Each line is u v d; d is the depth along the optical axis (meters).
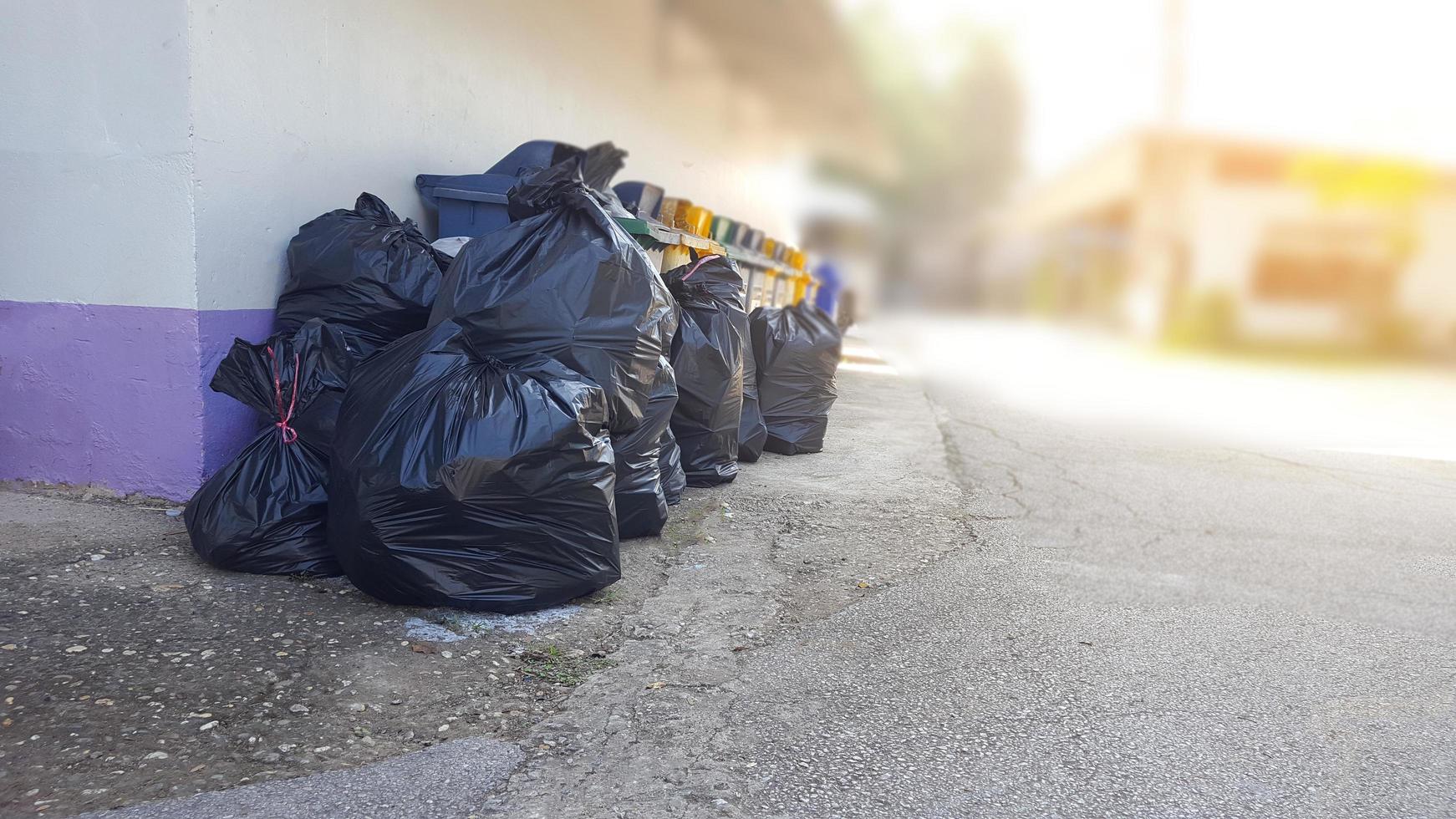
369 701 2.57
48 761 2.17
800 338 6.23
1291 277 20.64
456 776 2.26
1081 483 5.99
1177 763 2.54
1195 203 20.67
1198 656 3.30
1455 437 8.73
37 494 3.89
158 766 2.20
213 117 3.70
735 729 2.58
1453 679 3.21
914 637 3.33
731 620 3.36
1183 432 8.34
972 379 12.03
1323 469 6.86
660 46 9.67
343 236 3.98
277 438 3.39
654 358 3.77
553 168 3.73
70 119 3.68
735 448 5.35
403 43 4.99
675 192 10.86
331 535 3.14
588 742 2.47
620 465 3.98
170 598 3.04
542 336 3.50
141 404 3.81
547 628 3.13
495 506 3.03
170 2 3.54
